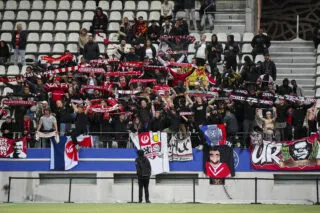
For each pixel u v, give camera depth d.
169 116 79.50
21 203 74.25
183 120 79.75
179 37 94.31
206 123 79.62
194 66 85.06
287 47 99.56
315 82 93.94
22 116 81.94
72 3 110.56
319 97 90.94
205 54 92.50
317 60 95.56
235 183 79.25
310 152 78.50
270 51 99.62
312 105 79.75
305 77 94.94
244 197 79.06
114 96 82.56
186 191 79.94
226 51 91.56
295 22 119.62
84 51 93.06
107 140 80.38
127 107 81.12
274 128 79.38
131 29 97.88
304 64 96.38
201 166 79.62
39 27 107.56
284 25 119.69
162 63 86.38
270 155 79.00
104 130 80.44
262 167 79.06
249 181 79.12
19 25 98.69
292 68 96.25
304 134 79.38
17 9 110.12
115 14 107.62
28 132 81.25
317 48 97.88
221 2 106.31
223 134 78.81
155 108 80.56
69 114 81.31
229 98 79.50
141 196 75.00
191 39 94.50
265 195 79.00
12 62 100.50
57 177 81.12
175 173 79.81
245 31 103.12
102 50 100.50
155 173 79.38
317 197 75.31
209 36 100.12
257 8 107.19
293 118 79.38
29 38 105.31
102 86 82.94
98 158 80.50
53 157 80.75
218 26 103.81
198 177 79.62
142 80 83.88
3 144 81.12
